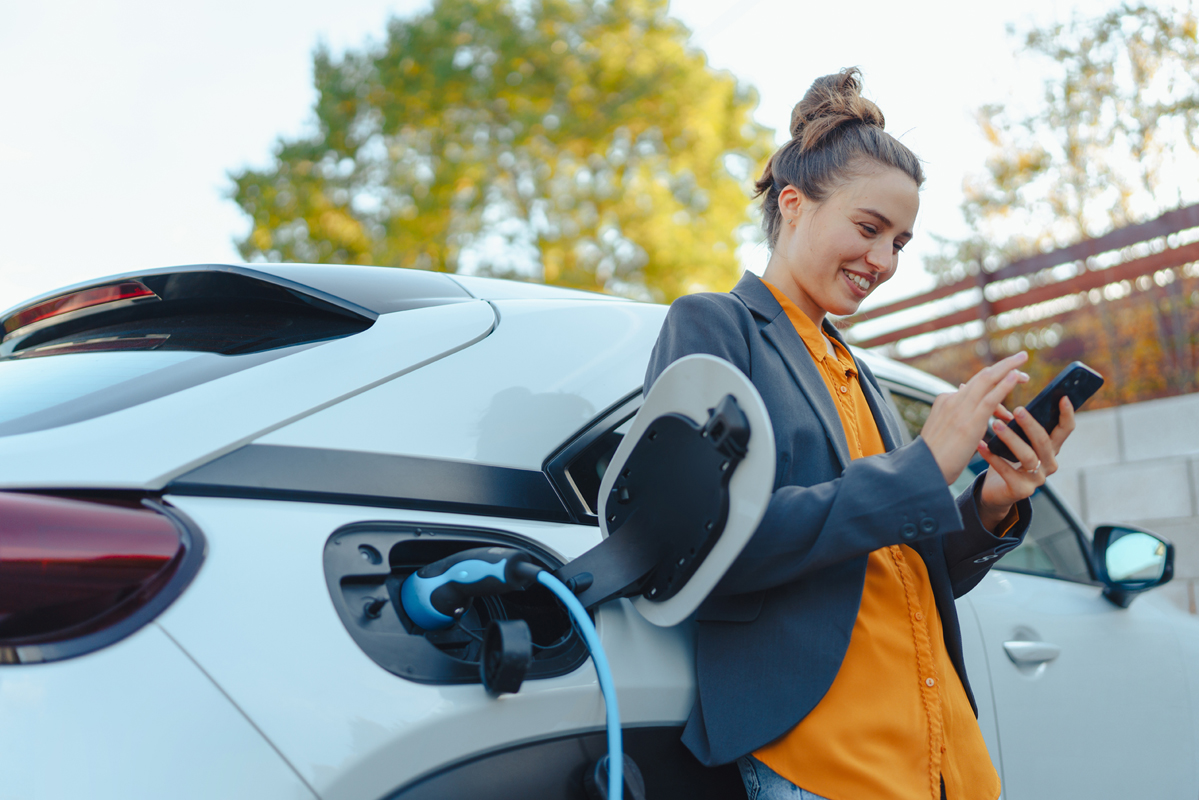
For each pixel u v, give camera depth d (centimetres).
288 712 72
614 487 97
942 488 88
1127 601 197
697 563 86
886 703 97
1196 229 543
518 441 111
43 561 66
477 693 85
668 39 1407
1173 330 552
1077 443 509
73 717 63
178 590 72
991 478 115
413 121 1362
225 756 67
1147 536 183
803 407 103
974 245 676
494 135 1366
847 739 95
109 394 93
